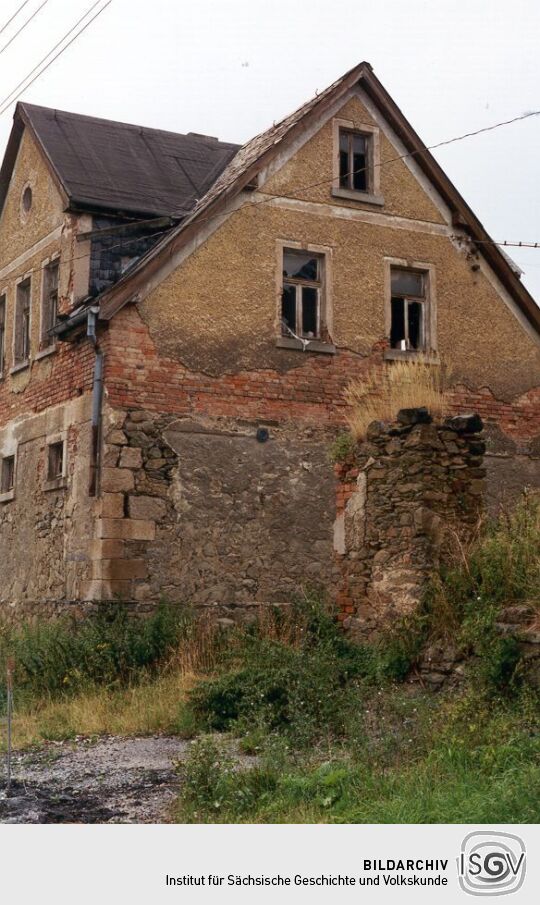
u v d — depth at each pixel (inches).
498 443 694.5
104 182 661.3
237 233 628.4
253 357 622.2
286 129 655.8
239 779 297.6
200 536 586.6
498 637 369.1
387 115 689.0
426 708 344.5
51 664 507.2
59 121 709.3
